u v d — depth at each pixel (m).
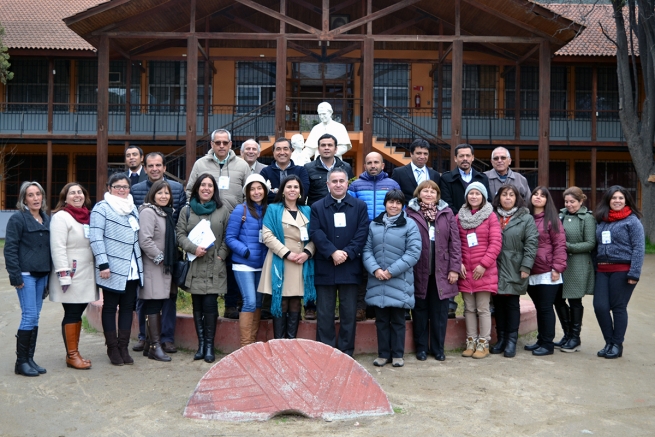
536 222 7.12
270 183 7.26
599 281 7.14
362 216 6.52
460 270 6.74
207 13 19.77
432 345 6.82
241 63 23.48
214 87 23.47
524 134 23.08
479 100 23.91
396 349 6.51
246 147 8.17
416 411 5.08
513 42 17.17
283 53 16.58
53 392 5.54
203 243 6.47
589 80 24.08
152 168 7.09
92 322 8.25
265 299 7.22
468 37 16.86
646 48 20.08
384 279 6.37
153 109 23.50
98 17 16.23
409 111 23.38
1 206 24.20
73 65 23.73
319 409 4.89
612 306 7.06
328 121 10.25
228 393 4.94
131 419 4.89
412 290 6.45
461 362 6.70
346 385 5.02
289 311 6.62
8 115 23.19
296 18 22.62
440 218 6.75
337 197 6.50
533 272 7.12
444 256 6.70
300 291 6.43
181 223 6.70
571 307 7.34
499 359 6.85
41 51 22.66
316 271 6.50
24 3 25.77
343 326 6.49
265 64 23.44
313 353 5.12
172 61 23.62
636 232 6.91
